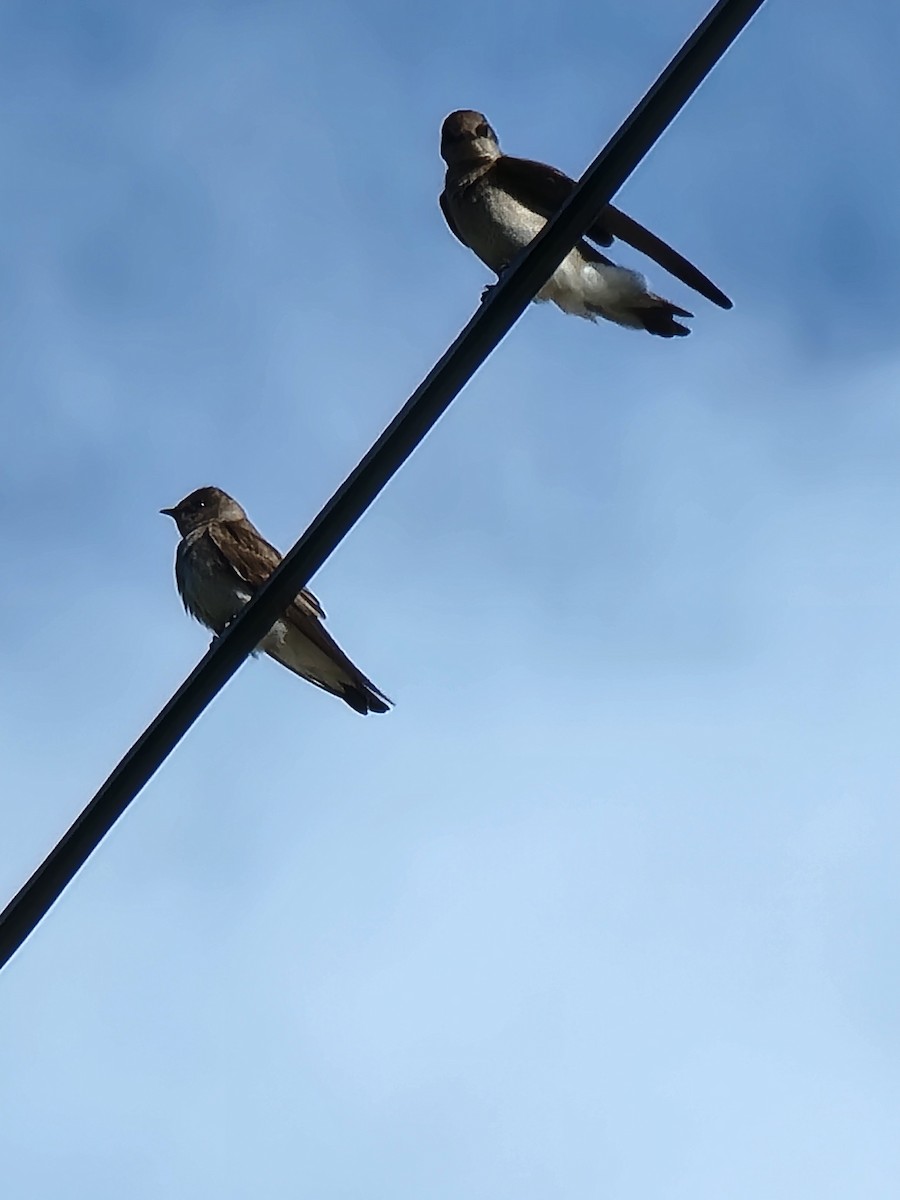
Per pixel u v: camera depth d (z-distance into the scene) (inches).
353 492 376.5
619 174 366.6
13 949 367.9
